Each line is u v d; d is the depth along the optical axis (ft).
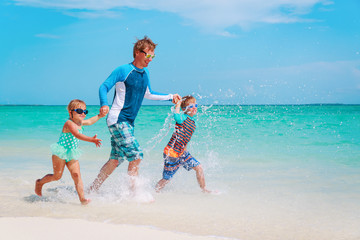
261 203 12.30
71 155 12.12
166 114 81.76
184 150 14.60
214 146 27.20
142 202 12.37
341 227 9.87
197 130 39.40
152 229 9.30
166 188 14.84
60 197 12.85
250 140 30.71
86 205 11.87
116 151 13.94
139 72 13.79
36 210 11.03
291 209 11.56
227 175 17.12
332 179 15.98
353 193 13.52
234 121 51.62
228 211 11.35
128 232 8.93
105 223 9.70
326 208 11.64
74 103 12.48
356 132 37.11
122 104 13.61
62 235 8.55
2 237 8.25
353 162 20.34
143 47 13.50
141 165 19.98
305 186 14.71
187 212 11.21
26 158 22.17
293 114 75.36
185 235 8.91
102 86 13.23
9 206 11.40
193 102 15.08
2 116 80.64
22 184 14.84
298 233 9.38
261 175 17.06
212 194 13.64
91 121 13.07
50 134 36.42
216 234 9.18
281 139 31.37
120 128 13.47
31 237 8.34
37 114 94.99
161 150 25.26
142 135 34.04
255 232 9.39
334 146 27.02
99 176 13.88
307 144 28.17
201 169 14.32
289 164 19.93
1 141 30.63
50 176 12.42
